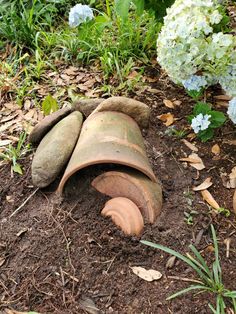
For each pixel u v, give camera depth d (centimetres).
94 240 51
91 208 53
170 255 50
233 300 46
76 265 50
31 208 56
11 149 61
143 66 73
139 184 52
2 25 80
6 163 61
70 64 76
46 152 56
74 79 73
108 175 53
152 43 75
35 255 51
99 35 75
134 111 59
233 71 57
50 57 77
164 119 65
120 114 58
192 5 56
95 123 56
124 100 58
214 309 46
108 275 49
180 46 56
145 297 48
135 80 70
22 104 70
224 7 73
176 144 62
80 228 52
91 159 51
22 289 49
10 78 74
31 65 75
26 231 53
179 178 58
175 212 54
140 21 77
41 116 67
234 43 56
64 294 48
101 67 74
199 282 48
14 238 53
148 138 62
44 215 54
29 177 59
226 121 65
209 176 59
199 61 57
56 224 53
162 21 69
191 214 54
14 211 56
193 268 49
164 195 56
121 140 53
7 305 48
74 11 72
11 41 80
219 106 67
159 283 49
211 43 56
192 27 55
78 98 68
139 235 51
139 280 49
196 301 47
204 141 62
